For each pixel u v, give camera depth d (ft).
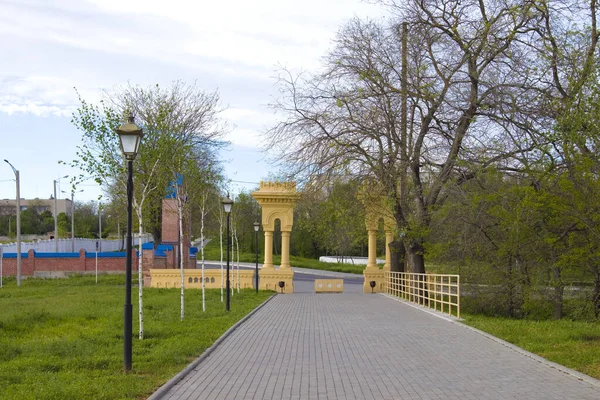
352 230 103.30
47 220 321.32
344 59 91.81
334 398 29.84
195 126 137.59
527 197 67.31
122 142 39.09
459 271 79.97
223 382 33.78
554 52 68.95
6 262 158.51
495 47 82.89
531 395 29.81
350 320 67.41
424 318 69.67
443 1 86.02
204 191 89.71
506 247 73.56
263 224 122.93
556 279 70.08
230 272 125.08
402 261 114.83
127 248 37.93
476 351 44.50
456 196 82.58
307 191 95.35
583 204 62.28
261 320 67.67
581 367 36.70
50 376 34.27
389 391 31.30
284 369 37.81
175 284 125.29
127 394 29.84
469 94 87.20
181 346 44.47
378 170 90.53
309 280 179.01
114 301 87.51
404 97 89.61
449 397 29.71
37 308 76.02
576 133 57.31
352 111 93.30
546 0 76.69
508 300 76.33
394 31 90.02
